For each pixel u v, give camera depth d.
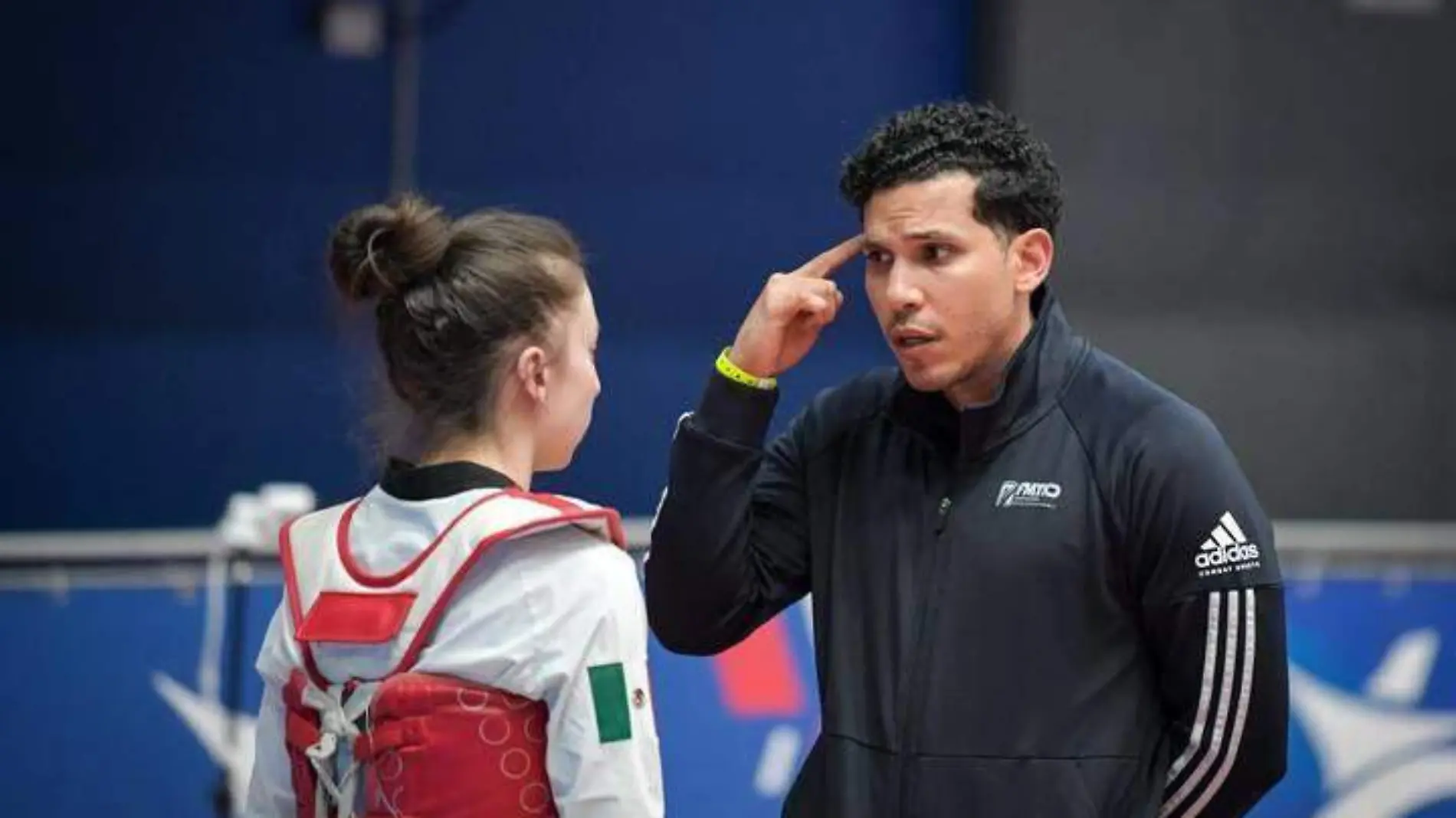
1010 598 7.81
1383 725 14.16
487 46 20.48
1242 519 7.70
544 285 7.29
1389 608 14.30
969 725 7.76
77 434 20.12
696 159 20.83
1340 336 21.03
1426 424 21.11
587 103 20.64
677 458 8.16
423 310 7.22
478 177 20.58
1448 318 21.16
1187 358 20.84
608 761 6.96
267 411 20.36
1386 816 14.12
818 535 8.36
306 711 7.35
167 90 20.03
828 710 8.10
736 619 8.37
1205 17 20.66
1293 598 14.21
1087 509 7.82
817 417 8.60
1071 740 7.73
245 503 13.98
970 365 7.78
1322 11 20.77
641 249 20.80
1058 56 20.52
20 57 19.73
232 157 20.20
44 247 19.95
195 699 13.44
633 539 13.57
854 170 7.93
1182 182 20.78
